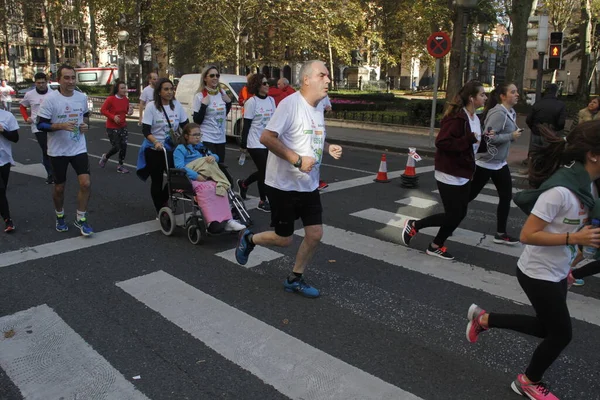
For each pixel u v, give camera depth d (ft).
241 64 110.11
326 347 12.21
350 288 15.81
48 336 12.53
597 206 8.93
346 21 105.29
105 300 14.58
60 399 10.12
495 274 17.20
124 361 11.48
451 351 12.21
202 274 16.63
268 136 12.96
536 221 9.04
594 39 134.10
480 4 81.66
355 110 79.00
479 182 19.77
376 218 23.75
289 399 10.20
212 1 91.86
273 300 14.79
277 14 97.66
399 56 144.56
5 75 203.00
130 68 123.03
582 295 15.65
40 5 165.37
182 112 22.56
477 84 17.19
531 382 10.28
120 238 20.13
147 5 101.91
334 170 36.17
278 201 14.01
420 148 46.42
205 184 18.97
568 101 104.27
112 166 36.45
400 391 10.53
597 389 10.82
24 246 19.06
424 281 16.49
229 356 11.73
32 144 45.93
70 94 19.16
